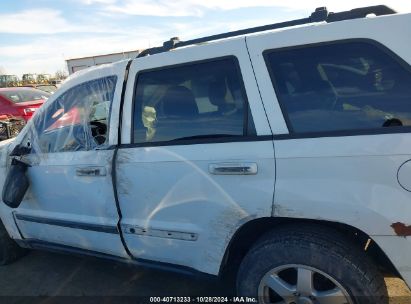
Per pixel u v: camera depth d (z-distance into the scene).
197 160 2.18
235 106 2.15
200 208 2.21
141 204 2.43
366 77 1.90
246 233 2.23
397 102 1.83
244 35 2.20
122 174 2.45
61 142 2.83
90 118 2.69
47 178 2.88
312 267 1.98
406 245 1.79
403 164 1.75
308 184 1.91
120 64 2.56
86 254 2.91
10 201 2.95
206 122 2.23
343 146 1.86
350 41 1.92
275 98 2.04
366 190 1.81
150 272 3.24
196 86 2.28
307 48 2.01
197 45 2.30
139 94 2.47
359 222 1.84
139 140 2.44
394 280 2.80
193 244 2.30
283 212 1.98
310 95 2.00
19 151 2.98
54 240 3.08
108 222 2.61
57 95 2.91
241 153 2.05
